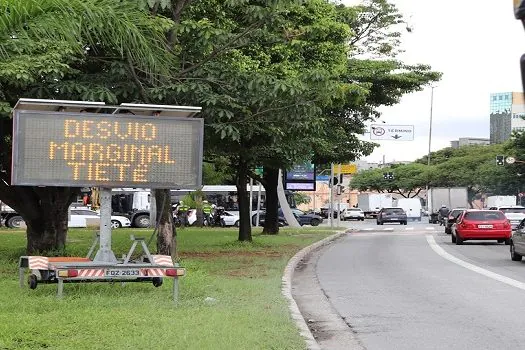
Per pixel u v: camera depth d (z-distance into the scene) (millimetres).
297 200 88875
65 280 10992
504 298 13336
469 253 26109
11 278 13578
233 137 16047
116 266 10789
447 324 10547
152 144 11398
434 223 69312
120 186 11305
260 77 16203
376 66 33594
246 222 28484
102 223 11555
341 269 19359
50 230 19688
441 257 23859
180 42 16484
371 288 14953
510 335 9656
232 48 17344
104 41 12688
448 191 73062
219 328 8742
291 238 32562
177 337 8086
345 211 82938
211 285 13203
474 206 92625
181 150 11539
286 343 8266
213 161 29047
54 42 11734
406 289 14758
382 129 47156
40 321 8773
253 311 10367
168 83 15648
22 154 10852
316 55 24797
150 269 10883
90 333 8172
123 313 9586
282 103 16578
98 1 11234
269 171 36281
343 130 33812
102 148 11195
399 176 105875
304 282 16141
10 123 17719
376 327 10336
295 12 23453
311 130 18312
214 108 15859
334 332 9961
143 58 13328
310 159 33094
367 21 35750
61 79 15398
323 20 24469
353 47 35469
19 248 21766
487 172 84625
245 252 23094
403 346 8969
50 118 10984
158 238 16766
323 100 17094
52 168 10984
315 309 12109
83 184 11117
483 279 16656
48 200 19453
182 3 16484
